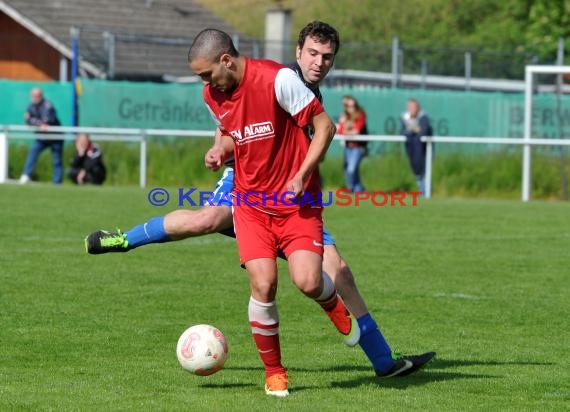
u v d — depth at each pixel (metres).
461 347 20.52
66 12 89.88
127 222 40.31
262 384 17.00
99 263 30.59
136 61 82.06
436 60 84.88
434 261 32.38
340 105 69.06
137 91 67.19
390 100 68.75
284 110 15.70
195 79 82.75
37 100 60.09
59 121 61.22
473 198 58.03
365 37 116.50
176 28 97.50
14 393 15.95
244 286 27.19
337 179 62.03
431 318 23.50
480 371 18.38
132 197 51.06
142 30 94.38
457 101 68.62
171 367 18.20
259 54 80.06
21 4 88.31
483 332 22.08
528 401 16.08
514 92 80.50
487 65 84.38
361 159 57.41
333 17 120.62
